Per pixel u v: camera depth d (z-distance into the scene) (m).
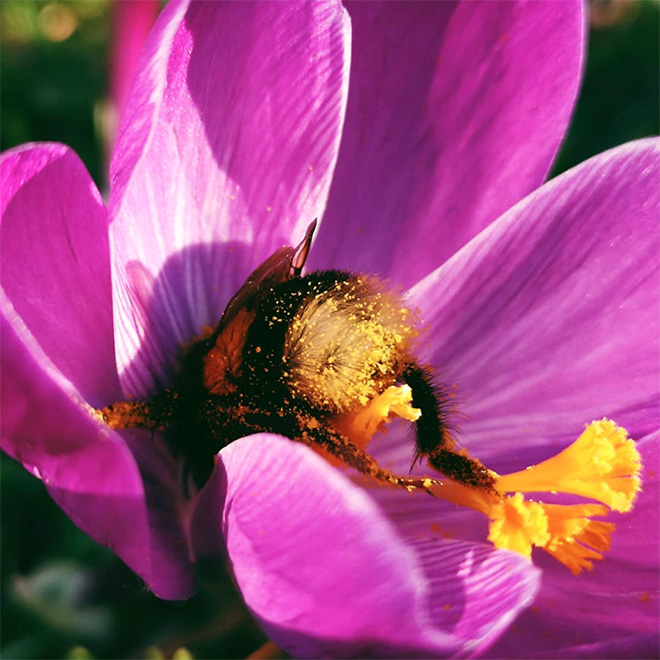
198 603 0.16
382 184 0.14
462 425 0.13
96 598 0.13
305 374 0.11
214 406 0.11
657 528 0.12
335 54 0.12
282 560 0.10
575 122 0.24
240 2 0.12
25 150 0.10
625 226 0.13
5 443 0.10
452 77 0.14
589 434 0.12
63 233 0.11
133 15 0.16
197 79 0.12
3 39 0.25
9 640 0.16
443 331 0.13
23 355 0.09
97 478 0.10
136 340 0.11
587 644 0.11
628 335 0.13
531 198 0.13
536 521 0.11
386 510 0.12
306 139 0.12
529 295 0.13
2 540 0.17
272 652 0.14
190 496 0.12
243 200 0.12
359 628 0.10
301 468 0.10
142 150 0.10
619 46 0.25
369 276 0.12
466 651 0.10
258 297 0.11
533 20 0.13
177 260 0.12
